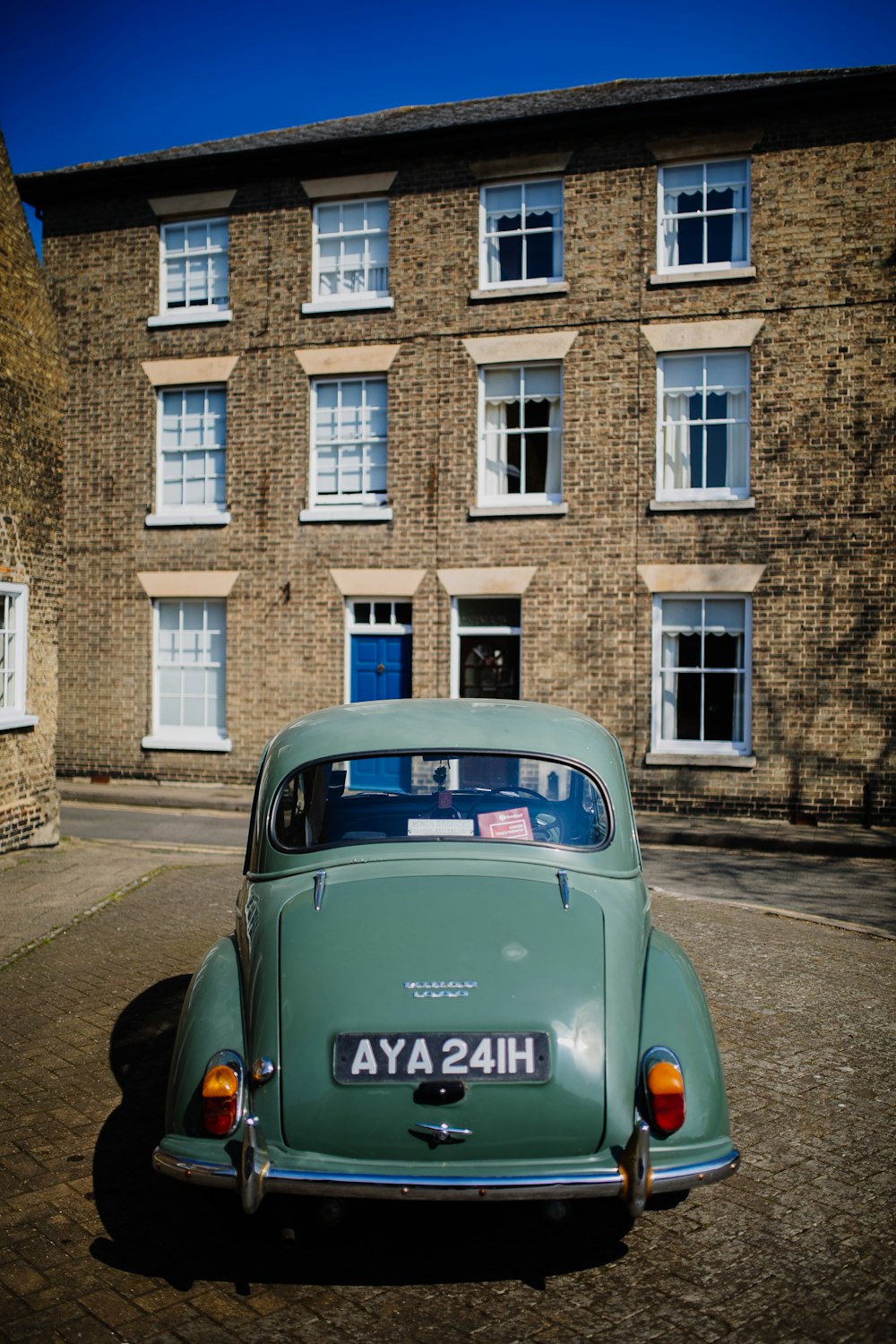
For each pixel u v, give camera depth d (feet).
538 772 13.43
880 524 41.81
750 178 43.24
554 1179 9.86
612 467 44.62
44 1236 11.64
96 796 47.62
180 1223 11.97
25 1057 16.71
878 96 41.52
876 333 41.88
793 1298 10.48
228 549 49.47
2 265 31.12
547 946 11.05
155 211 50.39
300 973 10.85
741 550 43.21
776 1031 17.99
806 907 28.17
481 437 46.70
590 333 44.91
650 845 39.06
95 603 51.24
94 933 24.40
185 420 50.85
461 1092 10.09
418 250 47.06
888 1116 14.64
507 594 45.85
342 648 48.21
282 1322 10.16
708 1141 10.32
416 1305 10.43
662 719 44.60
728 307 43.42
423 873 12.10
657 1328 10.02
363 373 47.98
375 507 47.75
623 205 44.60
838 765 42.19
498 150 45.98
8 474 31.53
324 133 49.65
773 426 42.88
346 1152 10.16
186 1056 10.84
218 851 35.78
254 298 49.21
